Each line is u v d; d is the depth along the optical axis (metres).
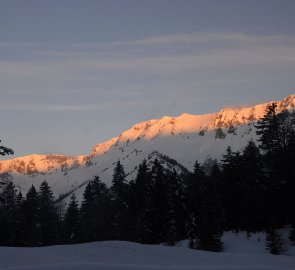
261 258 41.38
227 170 82.12
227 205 79.19
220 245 66.25
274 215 69.81
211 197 73.00
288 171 69.75
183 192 79.00
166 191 78.12
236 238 70.44
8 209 88.25
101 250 42.44
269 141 74.69
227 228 78.69
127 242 45.78
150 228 76.00
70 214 92.25
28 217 88.38
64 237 92.31
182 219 77.94
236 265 34.91
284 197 69.75
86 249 42.91
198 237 70.94
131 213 81.81
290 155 71.38
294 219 67.00
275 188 70.50
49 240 90.44
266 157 75.44
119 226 79.50
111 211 80.94
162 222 76.00
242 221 75.00
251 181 73.38
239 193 77.44
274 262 39.66
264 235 67.88
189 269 31.97
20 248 42.56
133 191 85.00
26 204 90.31
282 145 75.62
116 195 92.00
